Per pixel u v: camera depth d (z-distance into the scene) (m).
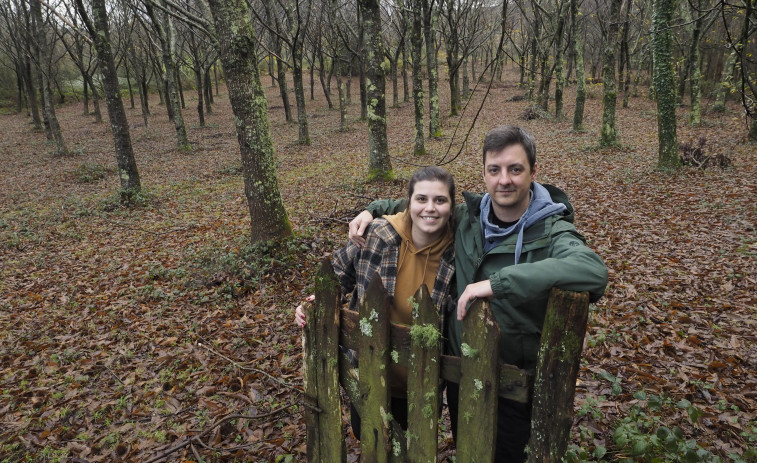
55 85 39.41
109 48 11.38
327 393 1.93
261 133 6.57
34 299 6.53
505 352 1.69
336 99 38.03
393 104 32.59
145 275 6.85
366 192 10.66
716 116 20.44
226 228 9.09
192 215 10.59
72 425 3.79
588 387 3.59
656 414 3.18
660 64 10.70
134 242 8.90
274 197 6.80
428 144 17.86
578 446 2.81
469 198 1.92
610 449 2.83
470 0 26.55
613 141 14.55
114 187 14.52
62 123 30.78
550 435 1.45
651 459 2.39
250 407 3.71
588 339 4.25
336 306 1.81
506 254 1.71
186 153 20.05
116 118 11.70
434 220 1.81
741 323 4.43
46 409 4.01
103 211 11.47
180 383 4.21
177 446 3.28
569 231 1.64
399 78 46.47
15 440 3.65
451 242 1.92
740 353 3.96
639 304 4.96
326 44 31.91
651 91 28.67
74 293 6.65
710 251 6.25
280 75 26.95
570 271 1.36
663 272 5.73
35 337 5.39
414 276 1.93
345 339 1.83
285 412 3.64
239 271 6.44
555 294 1.36
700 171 10.63
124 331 5.32
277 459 3.08
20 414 3.98
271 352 4.57
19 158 20.45
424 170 1.85
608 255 6.44
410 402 1.69
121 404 3.97
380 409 1.77
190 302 5.93
